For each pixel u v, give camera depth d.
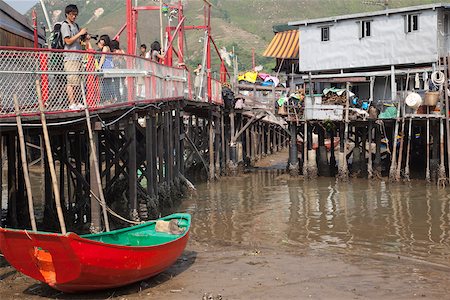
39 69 11.66
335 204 23.28
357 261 14.42
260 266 13.71
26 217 17.73
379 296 11.59
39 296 10.95
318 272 13.29
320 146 31.77
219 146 32.06
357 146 30.66
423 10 32.59
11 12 15.31
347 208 22.36
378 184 28.09
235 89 37.28
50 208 18.03
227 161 33.34
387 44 34.09
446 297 11.62
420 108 27.53
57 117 12.06
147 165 19.75
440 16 32.53
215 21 125.94
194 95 27.70
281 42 49.50
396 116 28.27
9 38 15.19
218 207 22.98
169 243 11.84
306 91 38.09
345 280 12.70
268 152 45.03
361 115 28.97
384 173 31.08
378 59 34.47
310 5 151.12
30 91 11.55
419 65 33.72
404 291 11.95
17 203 17.67
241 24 139.88
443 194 24.88
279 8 148.00
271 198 25.09
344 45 35.66
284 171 34.69
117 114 15.59
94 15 118.12
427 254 15.38
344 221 19.95
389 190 26.28
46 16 14.50
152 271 11.66
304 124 30.55
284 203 23.77
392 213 21.19
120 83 15.10
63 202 19.12
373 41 34.59
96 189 14.09
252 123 37.44
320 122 29.84
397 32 33.66
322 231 18.39
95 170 13.12
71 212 18.53
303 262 14.21
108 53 14.02
